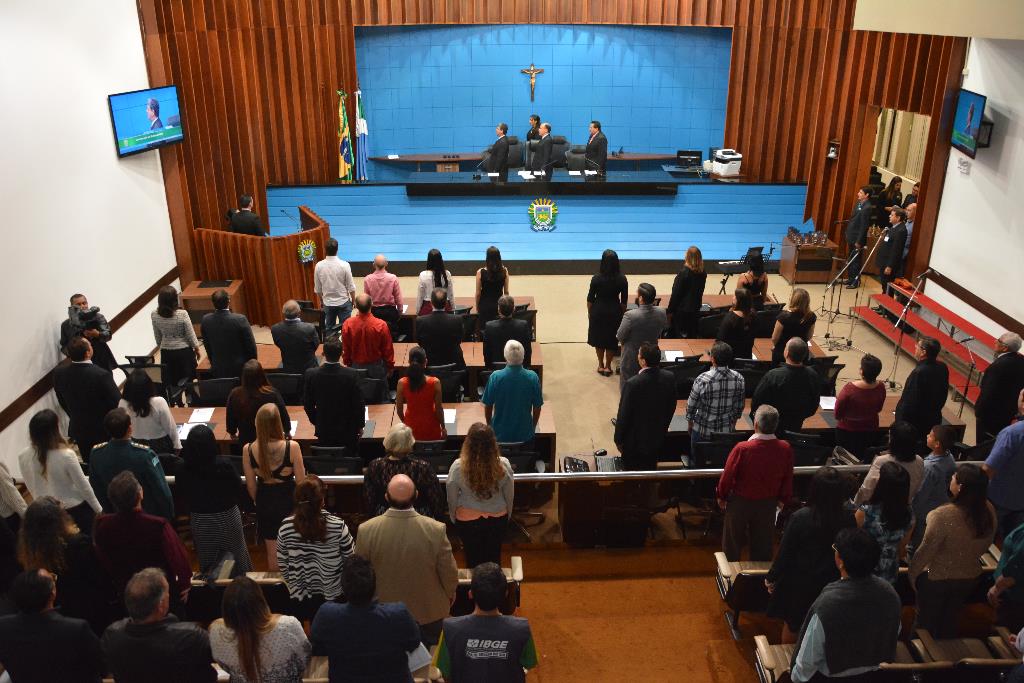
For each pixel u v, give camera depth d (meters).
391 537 4.00
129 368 7.77
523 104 14.93
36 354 8.34
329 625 3.33
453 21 13.32
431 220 13.48
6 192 7.93
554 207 13.39
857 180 13.34
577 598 5.55
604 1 13.28
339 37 13.17
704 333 8.84
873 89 12.50
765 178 14.12
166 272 11.73
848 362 10.42
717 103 14.96
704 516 6.06
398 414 6.15
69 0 9.16
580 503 5.91
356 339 7.36
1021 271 9.45
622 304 9.34
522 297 10.16
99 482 4.98
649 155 15.17
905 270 11.95
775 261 13.83
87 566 4.23
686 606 5.47
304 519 4.04
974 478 4.32
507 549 6.04
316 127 13.52
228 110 12.80
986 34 7.10
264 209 13.48
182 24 11.88
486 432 4.67
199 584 4.56
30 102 8.39
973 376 9.82
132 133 10.45
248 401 5.43
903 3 8.48
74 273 9.19
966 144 10.19
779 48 13.27
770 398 6.03
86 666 3.53
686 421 6.96
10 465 7.83
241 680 3.32
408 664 3.46
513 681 3.38
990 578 5.00
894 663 4.13
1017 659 4.14
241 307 11.85
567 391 9.65
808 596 4.35
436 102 14.84
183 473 4.82
